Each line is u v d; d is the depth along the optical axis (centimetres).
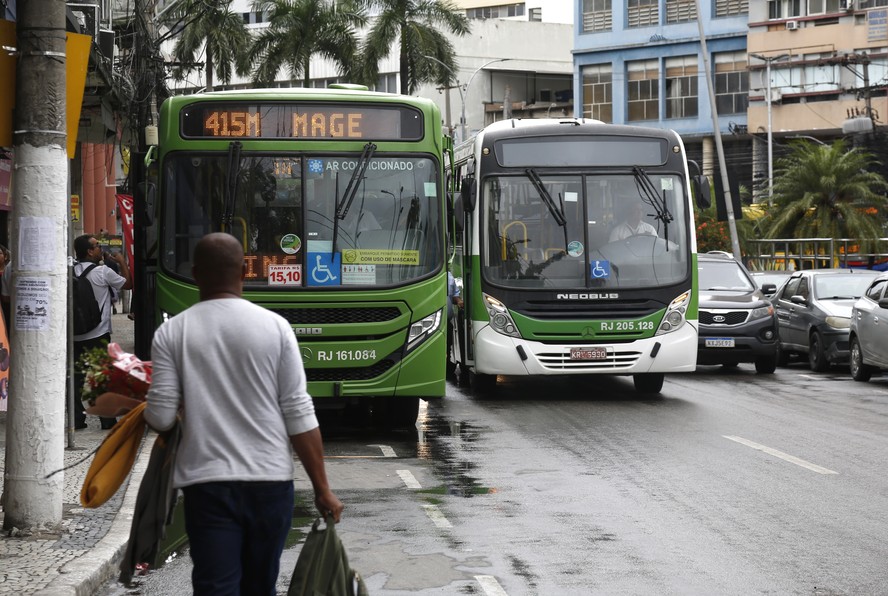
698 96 7469
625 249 1897
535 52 10250
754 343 2405
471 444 1439
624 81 7762
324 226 1456
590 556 864
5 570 777
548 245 1895
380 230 1464
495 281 1888
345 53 6209
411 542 909
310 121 1471
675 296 1891
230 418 526
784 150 7050
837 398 1955
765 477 1194
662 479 1184
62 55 899
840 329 2431
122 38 3102
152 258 1575
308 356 1437
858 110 6719
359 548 890
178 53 5431
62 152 900
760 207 5669
